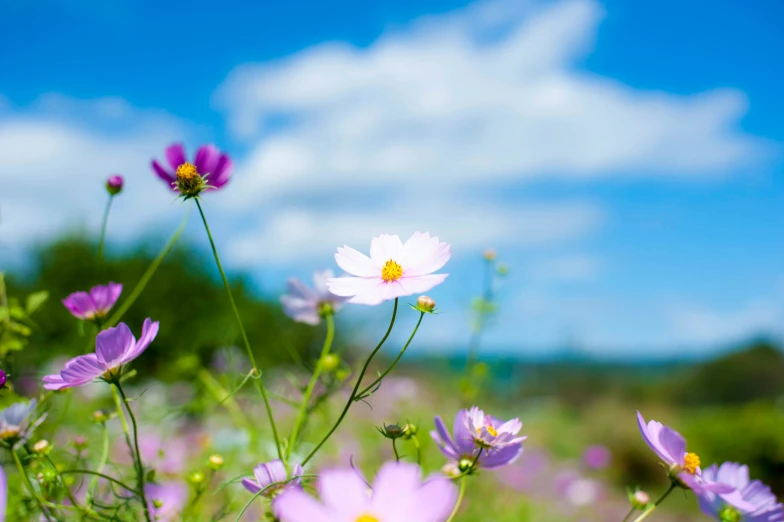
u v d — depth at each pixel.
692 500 2.86
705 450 3.44
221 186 0.59
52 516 0.50
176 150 0.60
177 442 1.02
